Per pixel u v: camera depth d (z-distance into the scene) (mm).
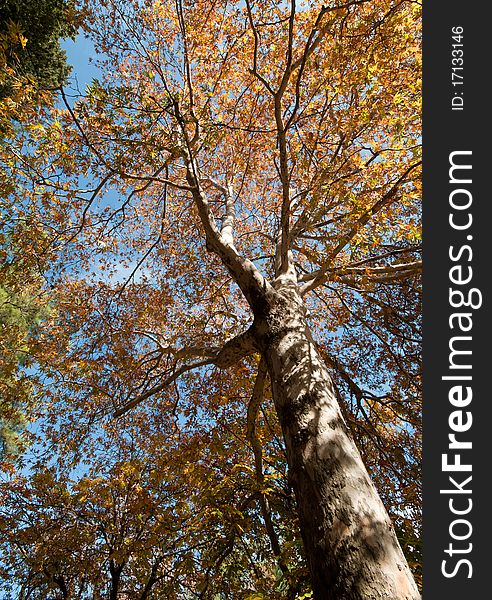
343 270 5637
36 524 8758
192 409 7707
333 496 3150
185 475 8266
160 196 10750
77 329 8617
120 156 5531
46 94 5504
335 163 5562
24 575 8781
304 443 3617
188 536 7242
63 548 8484
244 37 7789
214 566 7004
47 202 6246
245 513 7195
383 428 8977
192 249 9805
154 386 8430
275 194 9430
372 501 3143
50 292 9289
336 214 7121
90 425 8172
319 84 6125
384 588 2545
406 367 8320
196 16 7730
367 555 2736
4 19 9062
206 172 10461
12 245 6770
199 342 8031
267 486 6879
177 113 5512
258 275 5406
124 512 8664
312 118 7715
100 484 8766
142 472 8906
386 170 5227
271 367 4582
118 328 8609
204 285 9102
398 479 7387
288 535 7086
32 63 9578
